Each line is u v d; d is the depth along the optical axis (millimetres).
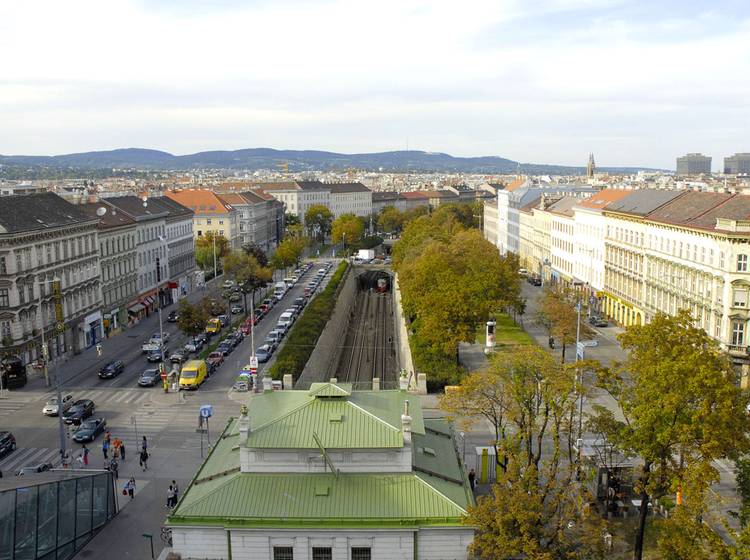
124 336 133375
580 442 57625
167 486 64125
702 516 47250
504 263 135500
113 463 65750
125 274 144875
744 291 96312
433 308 98062
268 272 167000
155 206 173500
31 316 104875
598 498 57188
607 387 50500
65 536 50906
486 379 55781
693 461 43125
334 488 45125
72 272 118438
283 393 54250
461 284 100312
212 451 53812
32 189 129625
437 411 81500
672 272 116062
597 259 158000
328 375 111750
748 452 44750
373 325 160875
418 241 183250
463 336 95438
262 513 43562
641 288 130625
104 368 102312
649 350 47188
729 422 42844
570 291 133000
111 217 142250
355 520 43125
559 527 42750
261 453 46031
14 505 45219
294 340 104312
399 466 46094
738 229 96562
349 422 47406
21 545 45969
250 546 43281
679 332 47094
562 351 105812
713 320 101500
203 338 124312
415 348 102125
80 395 93500
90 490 54438
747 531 36844
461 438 73875
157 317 152500
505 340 118688
